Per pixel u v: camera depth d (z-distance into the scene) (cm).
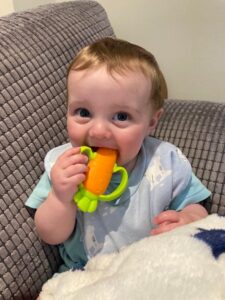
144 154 87
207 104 101
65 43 95
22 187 78
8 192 76
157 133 98
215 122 96
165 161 87
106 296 59
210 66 116
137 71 75
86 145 77
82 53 78
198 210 85
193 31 113
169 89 121
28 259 77
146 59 78
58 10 101
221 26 111
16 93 81
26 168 80
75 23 101
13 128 79
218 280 61
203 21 112
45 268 81
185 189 87
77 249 85
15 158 78
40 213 78
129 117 76
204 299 58
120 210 84
